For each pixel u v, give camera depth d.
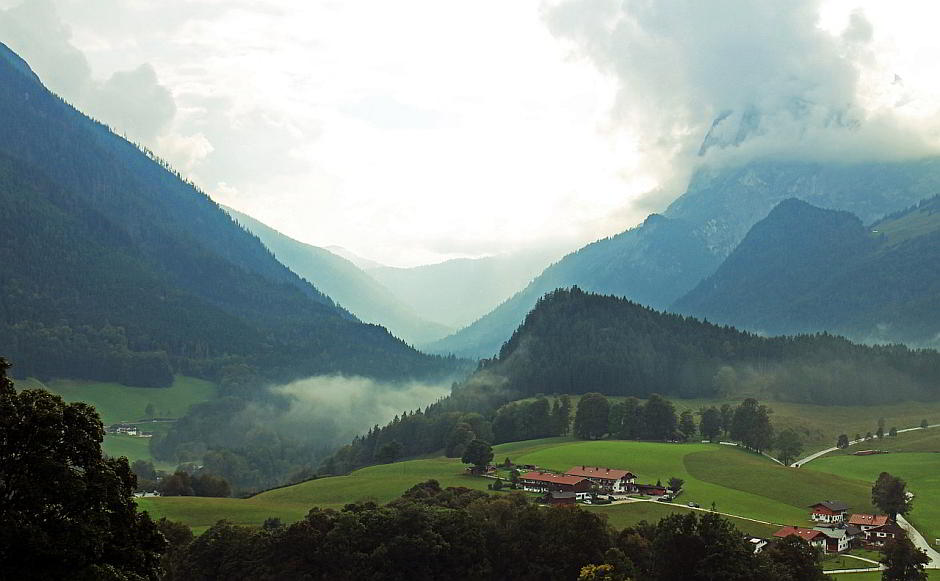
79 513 66.94
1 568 62.97
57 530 64.75
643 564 144.38
